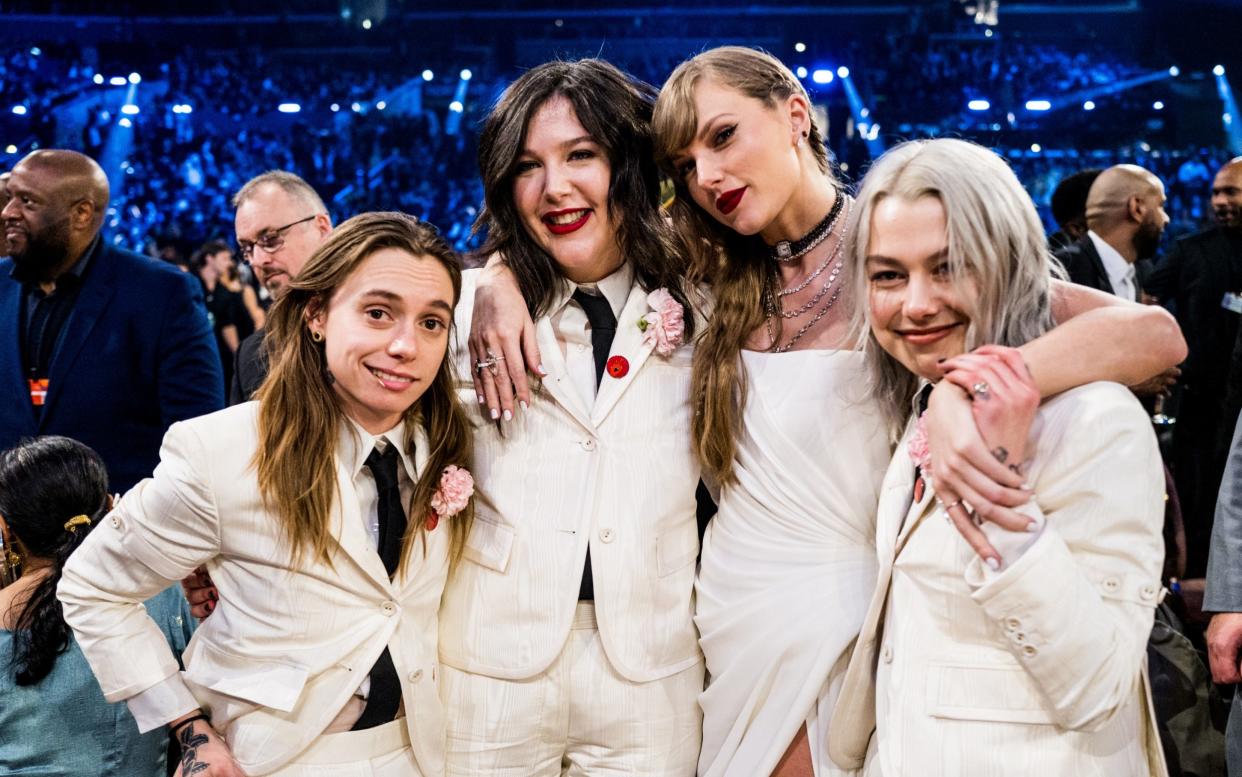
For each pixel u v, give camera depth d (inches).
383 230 69.6
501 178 80.3
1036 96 604.4
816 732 75.4
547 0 673.0
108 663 71.6
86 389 135.9
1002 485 56.0
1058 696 56.8
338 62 684.1
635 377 79.8
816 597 76.1
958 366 58.2
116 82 652.7
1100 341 59.7
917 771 60.9
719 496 83.8
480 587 78.1
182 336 139.3
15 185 132.1
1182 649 93.9
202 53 676.1
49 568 89.8
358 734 71.1
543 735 78.3
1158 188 172.2
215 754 69.9
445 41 681.6
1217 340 180.5
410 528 72.9
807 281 81.6
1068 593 55.3
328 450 70.1
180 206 633.0
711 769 78.9
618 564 77.2
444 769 76.2
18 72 645.3
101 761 87.6
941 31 642.2
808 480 77.2
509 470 78.2
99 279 137.7
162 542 70.0
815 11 654.5
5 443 136.9
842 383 77.4
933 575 61.9
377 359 68.3
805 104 81.2
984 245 60.3
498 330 76.5
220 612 72.6
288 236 138.3
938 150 62.9
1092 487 57.4
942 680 61.0
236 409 72.4
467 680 78.2
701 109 76.7
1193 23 602.2
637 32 672.4
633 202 81.3
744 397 80.0
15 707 86.0
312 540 69.2
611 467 78.0
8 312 138.1
